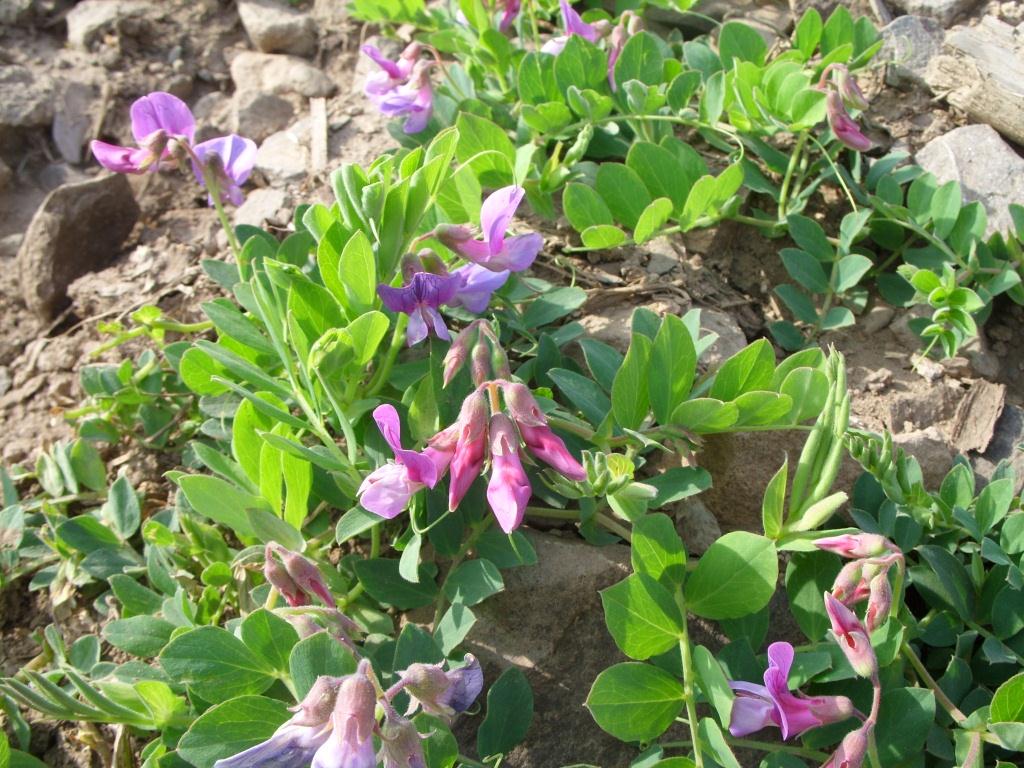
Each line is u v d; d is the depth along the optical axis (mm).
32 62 347
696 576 198
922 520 225
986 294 264
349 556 221
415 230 223
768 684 176
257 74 340
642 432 216
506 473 186
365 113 320
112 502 243
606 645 217
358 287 213
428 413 211
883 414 253
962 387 260
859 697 203
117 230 306
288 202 295
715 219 272
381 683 192
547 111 274
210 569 219
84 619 240
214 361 236
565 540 224
